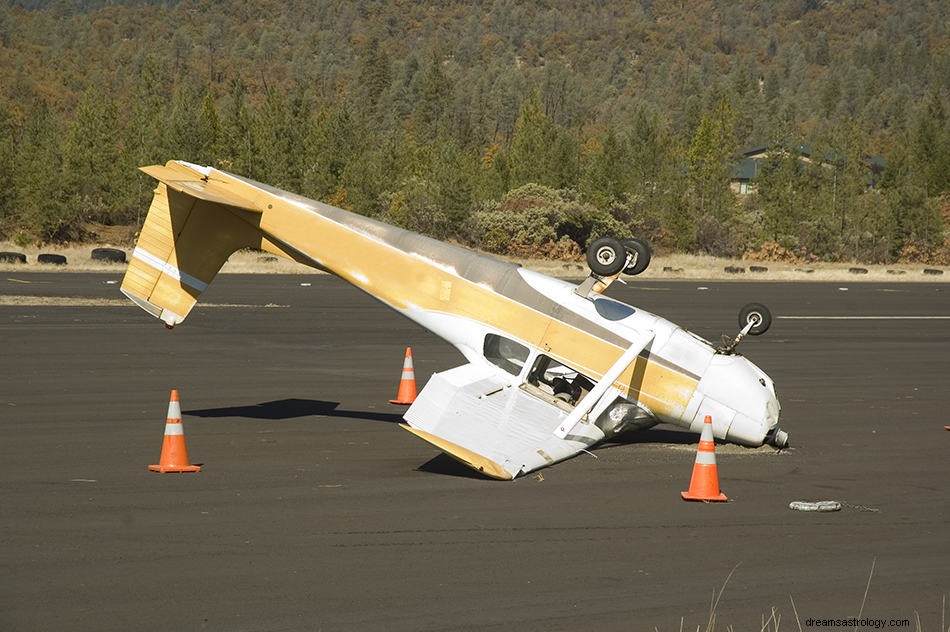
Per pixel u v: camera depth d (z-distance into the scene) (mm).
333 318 48031
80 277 68000
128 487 16812
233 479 17531
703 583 12617
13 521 14664
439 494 16734
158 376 29438
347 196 133250
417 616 11266
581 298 21703
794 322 52656
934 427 24625
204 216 23594
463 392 19953
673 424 21484
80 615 11117
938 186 185125
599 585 12438
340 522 14938
